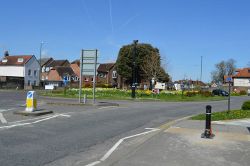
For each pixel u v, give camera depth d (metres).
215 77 125.25
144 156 9.33
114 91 51.88
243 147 10.85
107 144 11.13
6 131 12.57
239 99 51.91
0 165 7.94
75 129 13.94
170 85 94.19
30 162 8.34
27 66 85.44
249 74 110.25
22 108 22.42
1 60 88.38
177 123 16.58
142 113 21.97
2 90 60.84
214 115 20.06
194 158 9.23
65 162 8.57
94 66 28.38
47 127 14.05
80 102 28.58
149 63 81.12
